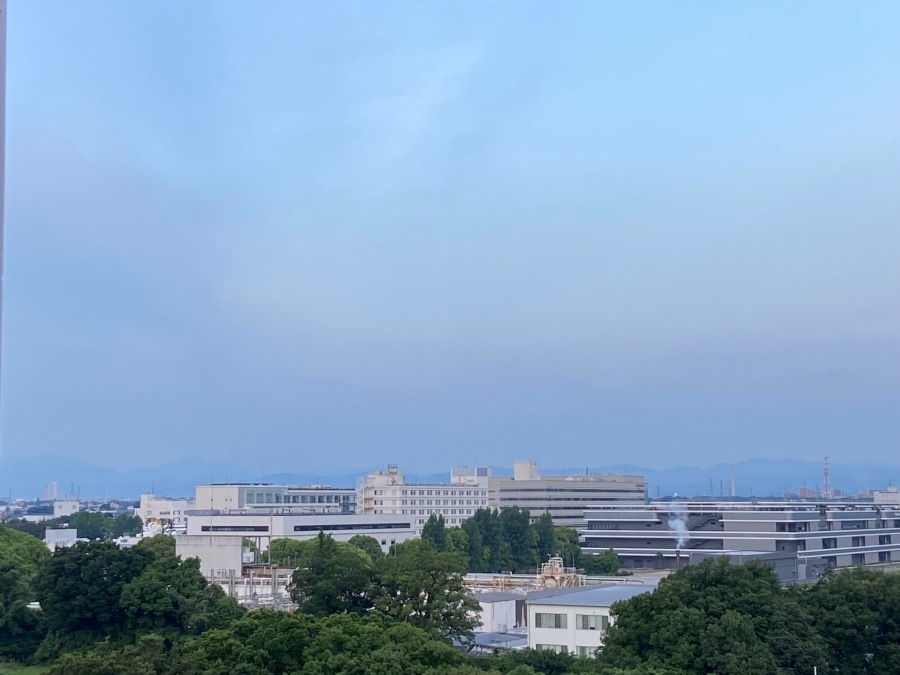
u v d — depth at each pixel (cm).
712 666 7781
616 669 7738
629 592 11406
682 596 8650
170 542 18162
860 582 9138
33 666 11850
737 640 7912
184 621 11762
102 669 6719
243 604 13938
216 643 7250
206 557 16938
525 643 11731
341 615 8169
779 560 15788
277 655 7175
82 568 11812
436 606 10362
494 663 8425
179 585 11938
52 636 12031
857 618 8731
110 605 11738
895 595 8806
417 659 7444
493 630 12975
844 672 8656
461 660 7694
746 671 7525
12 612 12188
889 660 8575
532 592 11981
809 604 9075
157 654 7256
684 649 7912
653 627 8275
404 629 7856
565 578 14525
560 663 8431
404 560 11075
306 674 6825
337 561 10931
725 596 8675
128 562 12025
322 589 10631
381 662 7000
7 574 12494
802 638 8406
